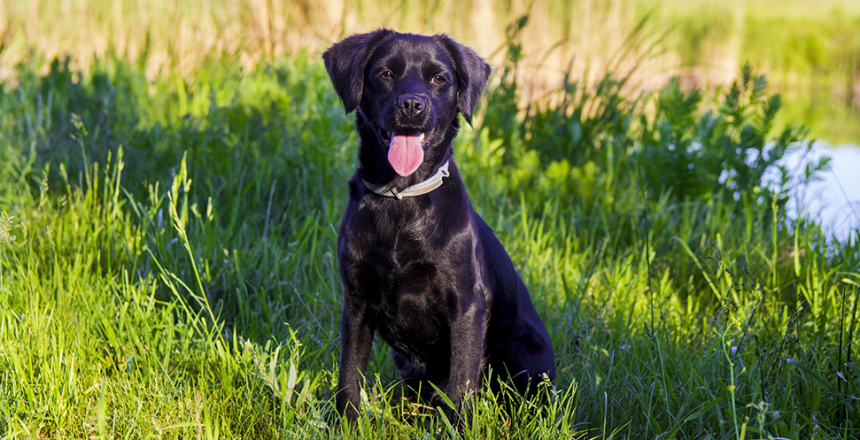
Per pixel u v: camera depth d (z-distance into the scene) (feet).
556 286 11.54
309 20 29.09
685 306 11.68
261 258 11.21
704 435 7.61
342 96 9.05
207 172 13.58
